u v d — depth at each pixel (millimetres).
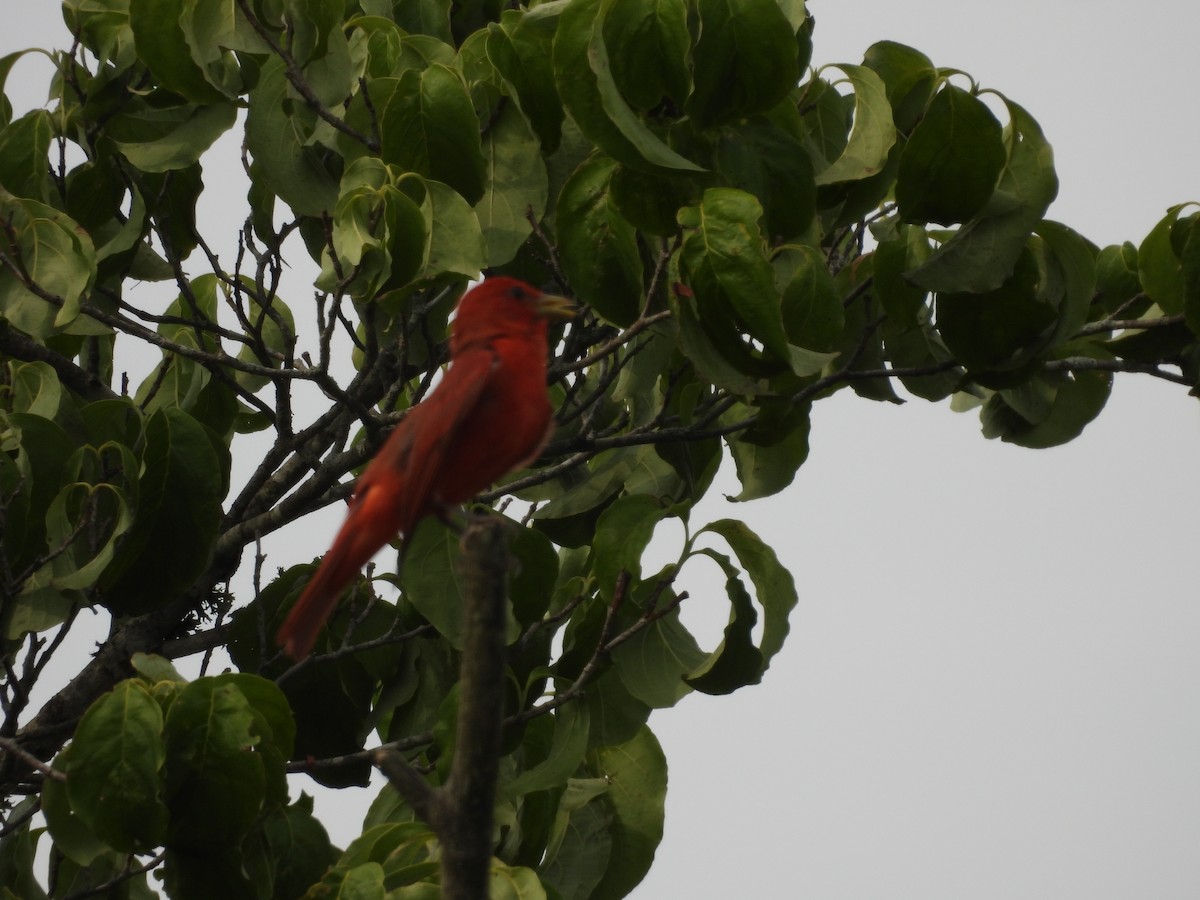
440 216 10711
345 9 13039
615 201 10539
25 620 10539
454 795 6527
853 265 12227
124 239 12320
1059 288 11242
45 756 11914
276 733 9805
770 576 10914
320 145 12633
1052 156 10812
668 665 11289
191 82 11758
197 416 13500
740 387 9984
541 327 10000
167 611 12781
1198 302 11133
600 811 12141
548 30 11328
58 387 11562
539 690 11742
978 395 13586
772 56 10203
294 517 12727
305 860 10586
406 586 11258
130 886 11047
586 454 12625
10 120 12859
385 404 12047
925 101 11305
